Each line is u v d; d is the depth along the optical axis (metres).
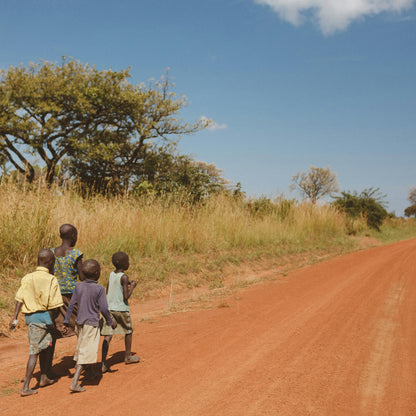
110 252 10.12
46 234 8.81
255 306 7.96
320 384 4.16
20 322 6.45
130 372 4.52
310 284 10.57
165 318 7.15
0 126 25.52
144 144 32.47
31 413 3.52
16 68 27.53
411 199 96.25
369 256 17.48
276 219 19.81
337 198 33.75
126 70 29.12
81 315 4.18
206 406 3.63
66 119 28.59
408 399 3.85
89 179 29.20
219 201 16.77
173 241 12.41
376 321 6.82
